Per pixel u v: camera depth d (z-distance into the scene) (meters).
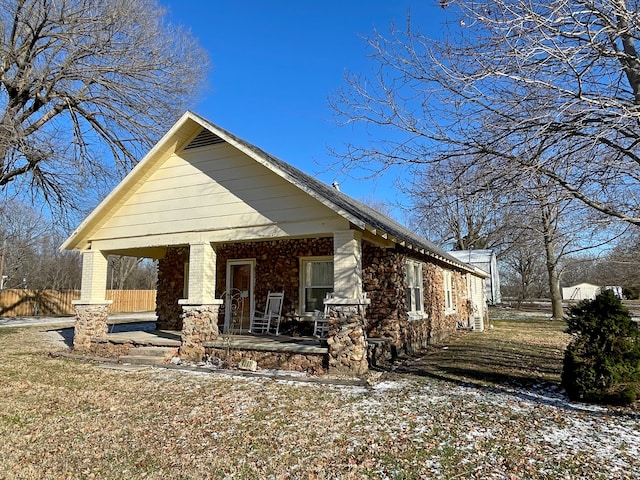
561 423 5.33
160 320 14.27
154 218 10.62
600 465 4.08
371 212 15.30
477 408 5.98
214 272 10.14
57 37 15.06
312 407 6.08
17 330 18.12
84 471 4.17
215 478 3.99
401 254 11.16
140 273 50.56
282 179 9.19
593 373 6.23
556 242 7.54
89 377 8.30
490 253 33.75
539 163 5.36
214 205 9.88
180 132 10.06
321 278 11.91
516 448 4.52
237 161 9.76
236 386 7.38
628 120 5.04
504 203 6.03
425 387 7.27
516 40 5.15
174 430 5.29
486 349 12.22
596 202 5.95
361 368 7.91
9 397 6.86
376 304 10.69
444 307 15.84
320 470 4.09
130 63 16.36
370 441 4.78
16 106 15.07
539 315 27.83
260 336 11.34
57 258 42.16
